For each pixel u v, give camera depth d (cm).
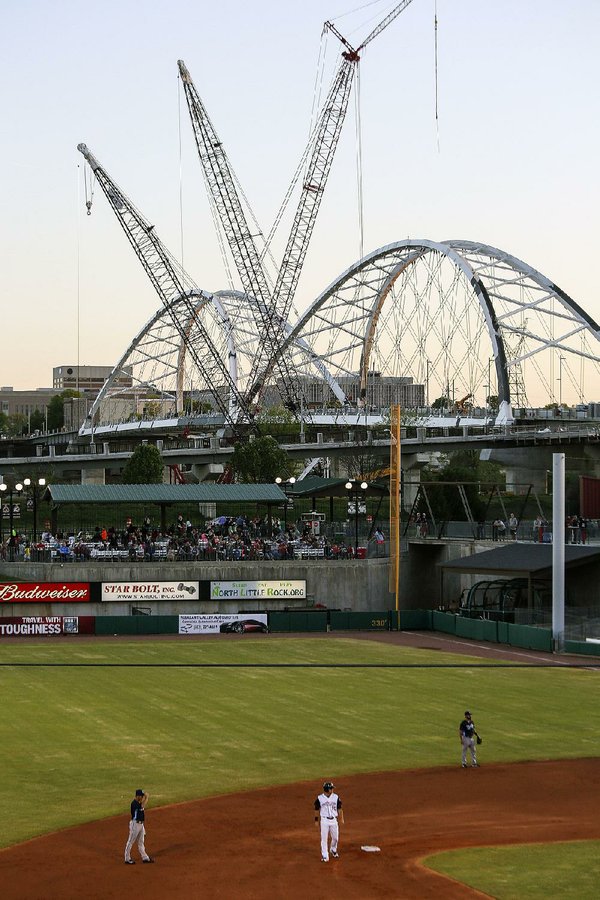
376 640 17475
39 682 13075
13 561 18950
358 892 6391
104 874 6700
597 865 6894
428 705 11962
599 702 12238
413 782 8894
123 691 12569
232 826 7688
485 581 19150
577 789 8725
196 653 15675
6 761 9325
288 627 18425
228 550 19712
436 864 6888
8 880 6600
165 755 9606
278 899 6272
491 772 9219
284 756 9650
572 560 17762
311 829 7638
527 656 15775
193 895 6334
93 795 8369
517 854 7112
